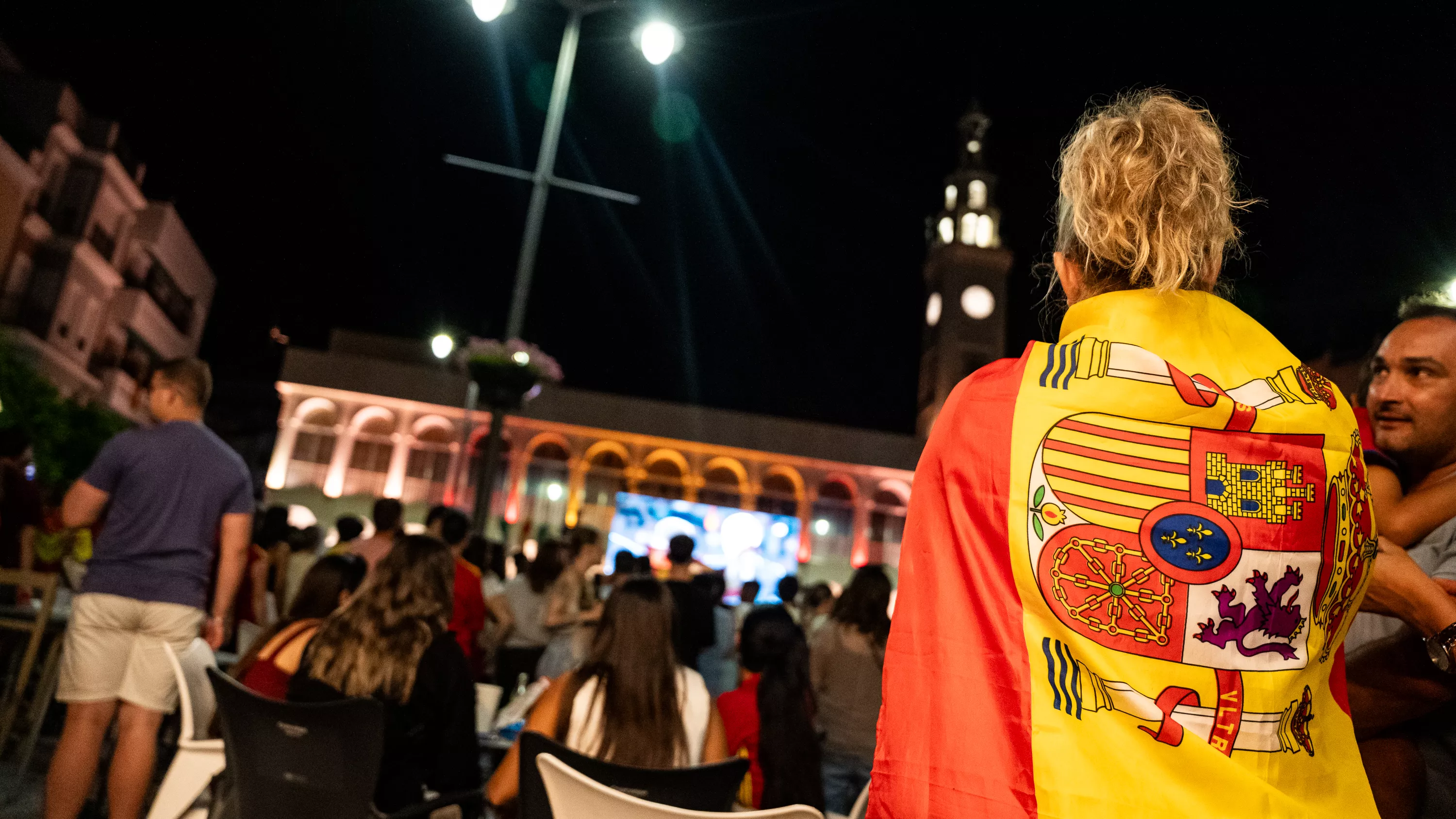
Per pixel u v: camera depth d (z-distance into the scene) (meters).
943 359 40.16
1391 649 1.89
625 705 3.10
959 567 1.28
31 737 5.27
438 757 3.38
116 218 40.47
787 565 35.34
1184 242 1.33
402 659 3.34
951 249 41.66
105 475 3.95
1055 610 1.21
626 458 35.47
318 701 3.31
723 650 7.85
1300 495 1.22
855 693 5.46
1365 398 2.23
